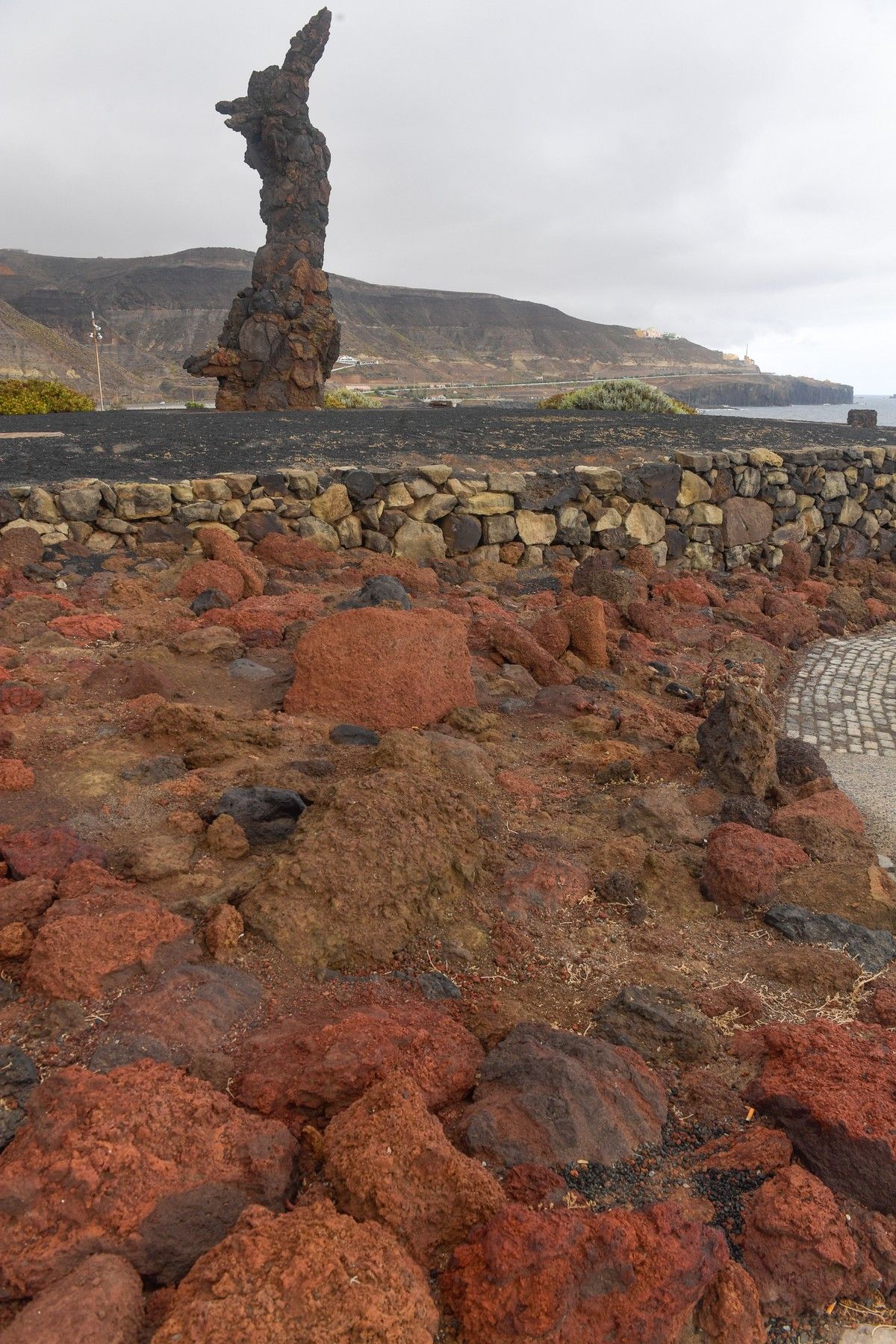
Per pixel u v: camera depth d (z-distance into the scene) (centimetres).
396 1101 249
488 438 1521
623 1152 258
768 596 1125
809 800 516
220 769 481
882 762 653
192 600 805
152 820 427
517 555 1095
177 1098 249
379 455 1288
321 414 2078
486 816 441
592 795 505
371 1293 194
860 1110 262
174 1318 188
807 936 382
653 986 337
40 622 719
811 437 1848
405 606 759
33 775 459
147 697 568
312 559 956
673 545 1220
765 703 573
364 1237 208
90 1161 225
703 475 1243
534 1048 281
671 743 611
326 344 2700
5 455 1185
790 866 434
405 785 407
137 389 14512
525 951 354
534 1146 251
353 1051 272
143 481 1043
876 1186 248
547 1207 233
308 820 402
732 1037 316
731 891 405
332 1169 238
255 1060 279
